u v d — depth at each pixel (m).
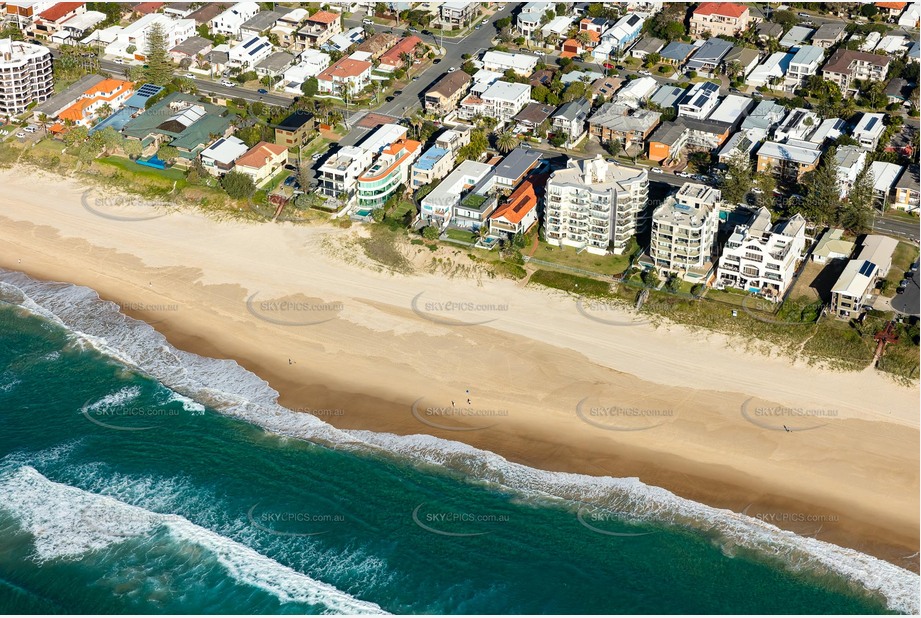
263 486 185.00
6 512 179.75
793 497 180.00
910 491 180.12
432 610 162.38
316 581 167.25
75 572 169.50
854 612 160.88
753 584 165.75
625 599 163.75
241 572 168.88
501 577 167.62
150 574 169.00
